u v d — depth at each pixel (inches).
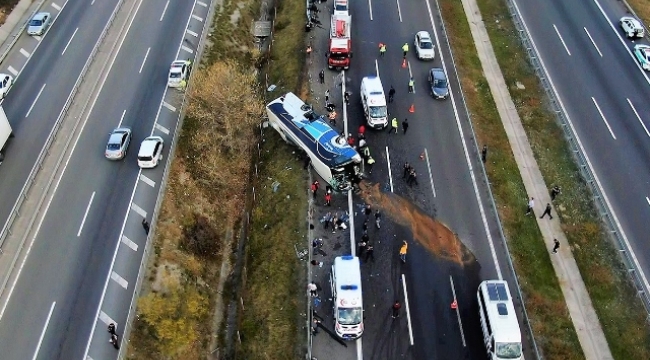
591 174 2117.4
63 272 1787.6
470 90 2480.3
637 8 2923.2
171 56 2615.7
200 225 2033.7
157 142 2140.7
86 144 2201.0
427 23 2800.2
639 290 1811.0
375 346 1670.8
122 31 2746.1
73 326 1664.6
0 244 1812.3
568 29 2778.1
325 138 2063.2
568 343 1710.1
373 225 1959.9
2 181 2057.1
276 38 2790.4
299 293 1808.6
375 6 2886.3
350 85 2472.9
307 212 1999.3
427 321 1722.4
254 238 2018.9
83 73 2464.3
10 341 1621.6
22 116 2309.3
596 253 1924.2
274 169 2182.6
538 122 2358.5
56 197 2003.0
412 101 2399.1
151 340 1686.8
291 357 1670.8
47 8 2893.7
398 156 2180.1
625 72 2554.1
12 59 2596.0
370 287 1801.2
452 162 2164.1
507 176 2143.2
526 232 1971.0
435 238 1925.4
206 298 1882.4
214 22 2824.8
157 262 1849.2
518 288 1777.8
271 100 2449.6
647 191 2078.0
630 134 2278.5
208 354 1775.3
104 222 1932.8
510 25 2822.3
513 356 1568.7
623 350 1702.8
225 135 2273.6
